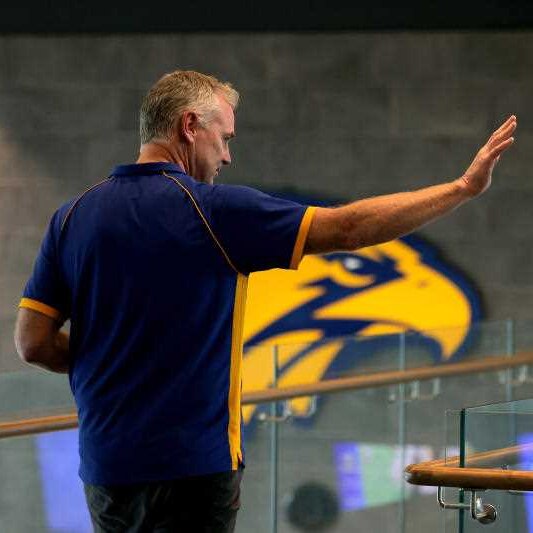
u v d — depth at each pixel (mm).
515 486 6320
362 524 13641
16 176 22500
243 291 5961
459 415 6504
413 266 21953
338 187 21984
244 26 21984
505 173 21703
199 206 5867
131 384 5930
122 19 22141
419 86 21766
